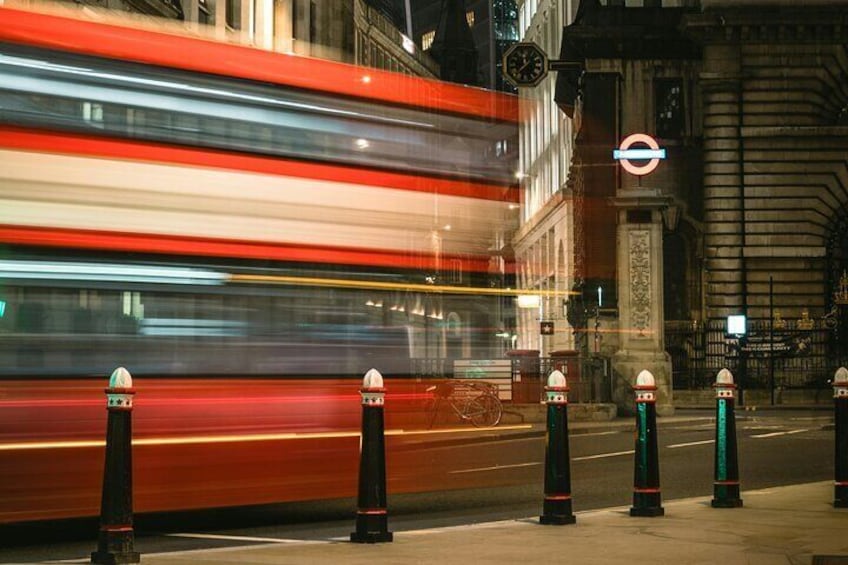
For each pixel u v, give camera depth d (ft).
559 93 234.99
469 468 46.70
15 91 33.14
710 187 179.63
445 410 45.24
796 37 179.22
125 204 34.60
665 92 188.85
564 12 299.38
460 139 44.27
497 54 476.13
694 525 38.55
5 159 32.68
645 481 41.24
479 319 44.68
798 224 177.88
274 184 37.86
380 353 40.81
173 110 36.04
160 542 37.17
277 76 38.52
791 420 106.63
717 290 177.27
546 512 39.40
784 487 51.55
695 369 156.56
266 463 37.06
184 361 35.45
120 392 30.19
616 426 94.84
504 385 97.50
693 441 80.23
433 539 35.65
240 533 39.52
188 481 35.37
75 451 33.09
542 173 325.83
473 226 44.60
